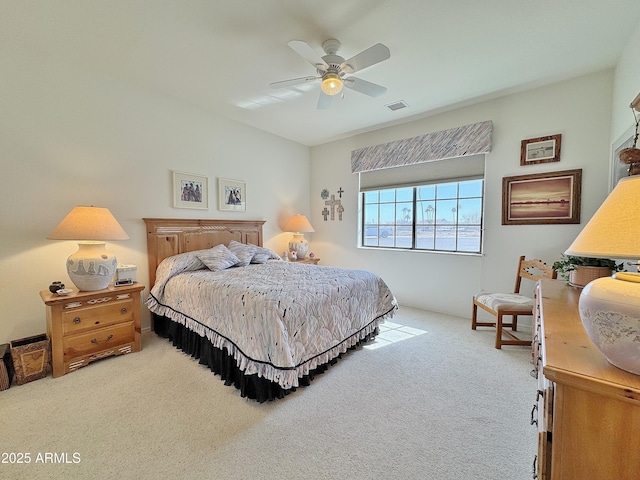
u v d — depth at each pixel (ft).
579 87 8.82
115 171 9.20
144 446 4.77
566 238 9.23
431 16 6.19
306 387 6.59
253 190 13.64
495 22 6.37
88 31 6.76
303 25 6.50
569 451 2.46
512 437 4.99
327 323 7.18
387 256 13.74
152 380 6.84
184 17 6.26
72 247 8.39
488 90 9.67
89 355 7.49
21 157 7.52
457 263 11.59
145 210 9.97
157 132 10.15
